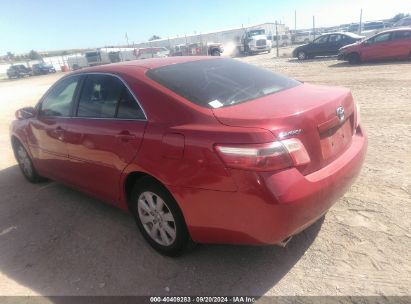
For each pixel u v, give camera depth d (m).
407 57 16.84
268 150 2.52
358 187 4.26
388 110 7.76
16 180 5.89
